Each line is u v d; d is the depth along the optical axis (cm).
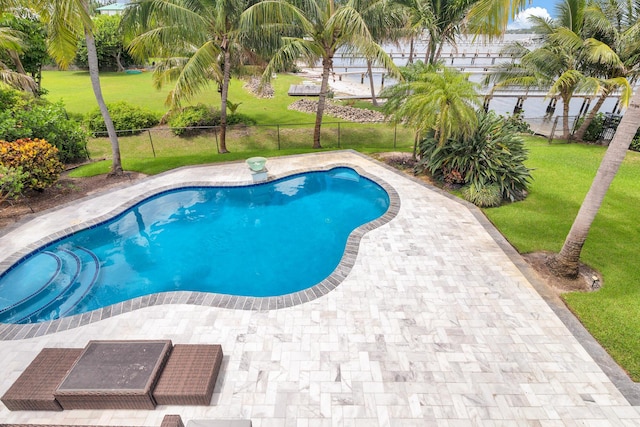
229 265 852
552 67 1518
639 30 1234
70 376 471
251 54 1542
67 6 894
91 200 1096
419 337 574
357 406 469
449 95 1036
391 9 1581
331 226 1015
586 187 1107
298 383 500
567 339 566
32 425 409
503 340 566
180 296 671
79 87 3017
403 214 972
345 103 2538
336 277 723
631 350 545
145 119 1822
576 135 1669
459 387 492
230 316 623
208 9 1252
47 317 682
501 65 1717
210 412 463
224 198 1182
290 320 612
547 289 679
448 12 1741
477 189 1033
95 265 848
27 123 1198
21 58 2081
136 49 1333
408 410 463
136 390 452
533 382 497
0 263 794
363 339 571
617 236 841
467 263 760
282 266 842
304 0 1269
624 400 471
